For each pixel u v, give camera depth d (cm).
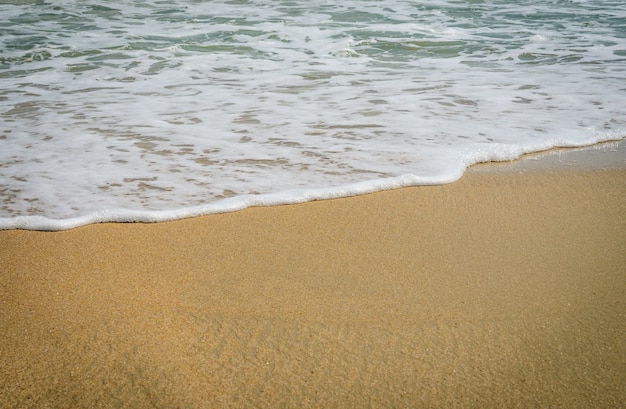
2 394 199
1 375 207
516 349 224
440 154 412
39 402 197
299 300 253
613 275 272
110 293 255
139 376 208
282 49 748
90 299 251
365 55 722
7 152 415
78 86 593
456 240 305
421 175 379
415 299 254
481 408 197
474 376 211
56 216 327
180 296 254
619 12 973
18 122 479
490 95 551
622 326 236
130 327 233
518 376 211
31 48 744
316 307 248
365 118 486
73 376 208
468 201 350
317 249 296
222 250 294
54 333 228
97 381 206
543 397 202
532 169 398
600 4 1046
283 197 350
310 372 212
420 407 198
